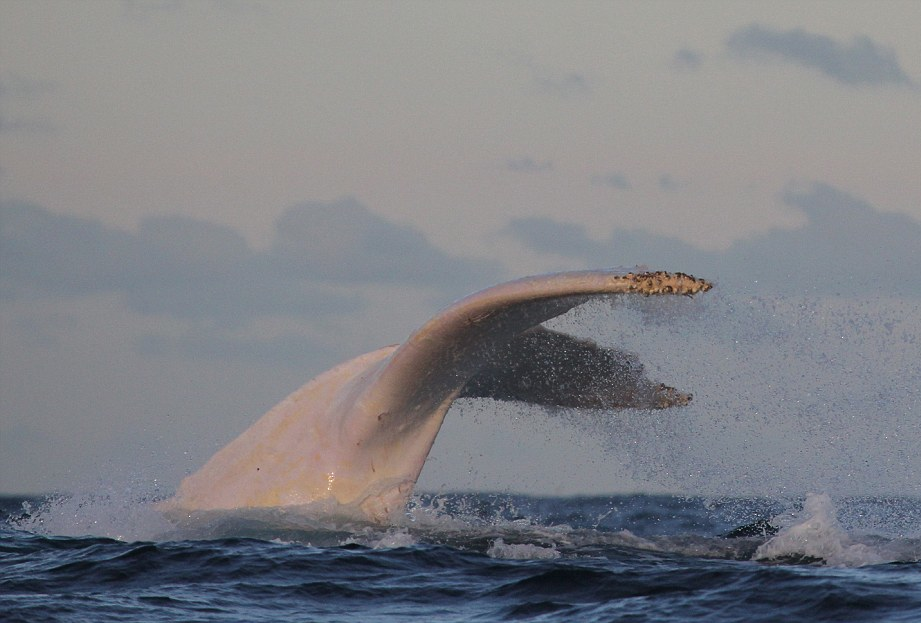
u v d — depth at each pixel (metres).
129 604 45.31
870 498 65.00
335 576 50.00
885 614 41.03
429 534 60.62
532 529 62.53
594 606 43.88
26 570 52.12
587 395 65.00
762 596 43.78
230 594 47.22
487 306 57.66
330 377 66.94
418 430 64.06
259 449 65.50
